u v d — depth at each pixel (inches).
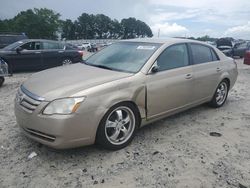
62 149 164.2
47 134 147.0
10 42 693.9
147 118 182.5
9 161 153.9
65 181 137.6
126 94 164.9
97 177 141.5
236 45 1077.8
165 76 189.3
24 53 480.4
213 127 211.9
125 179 140.4
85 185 135.0
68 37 4837.6
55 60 518.0
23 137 182.5
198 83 218.5
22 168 147.6
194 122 220.8
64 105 145.5
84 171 146.3
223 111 251.8
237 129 209.9
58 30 4062.5
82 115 147.5
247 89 358.6
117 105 162.7
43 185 134.2
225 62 256.1
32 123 149.9
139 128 192.5
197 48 227.5
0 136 184.1
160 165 154.0
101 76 169.9
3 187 131.9
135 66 183.9
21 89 167.9
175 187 135.3
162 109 191.3
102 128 157.2
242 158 165.2
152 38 221.9
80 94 148.6
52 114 144.6
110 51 213.6
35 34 3863.2
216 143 183.9
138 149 171.0
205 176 144.9
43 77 176.7
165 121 220.5
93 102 150.9
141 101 174.9
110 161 156.4
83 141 152.5
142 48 200.4
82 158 158.6
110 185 135.4
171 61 199.3
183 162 157.8
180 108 208.4
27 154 161.5
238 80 434.0
